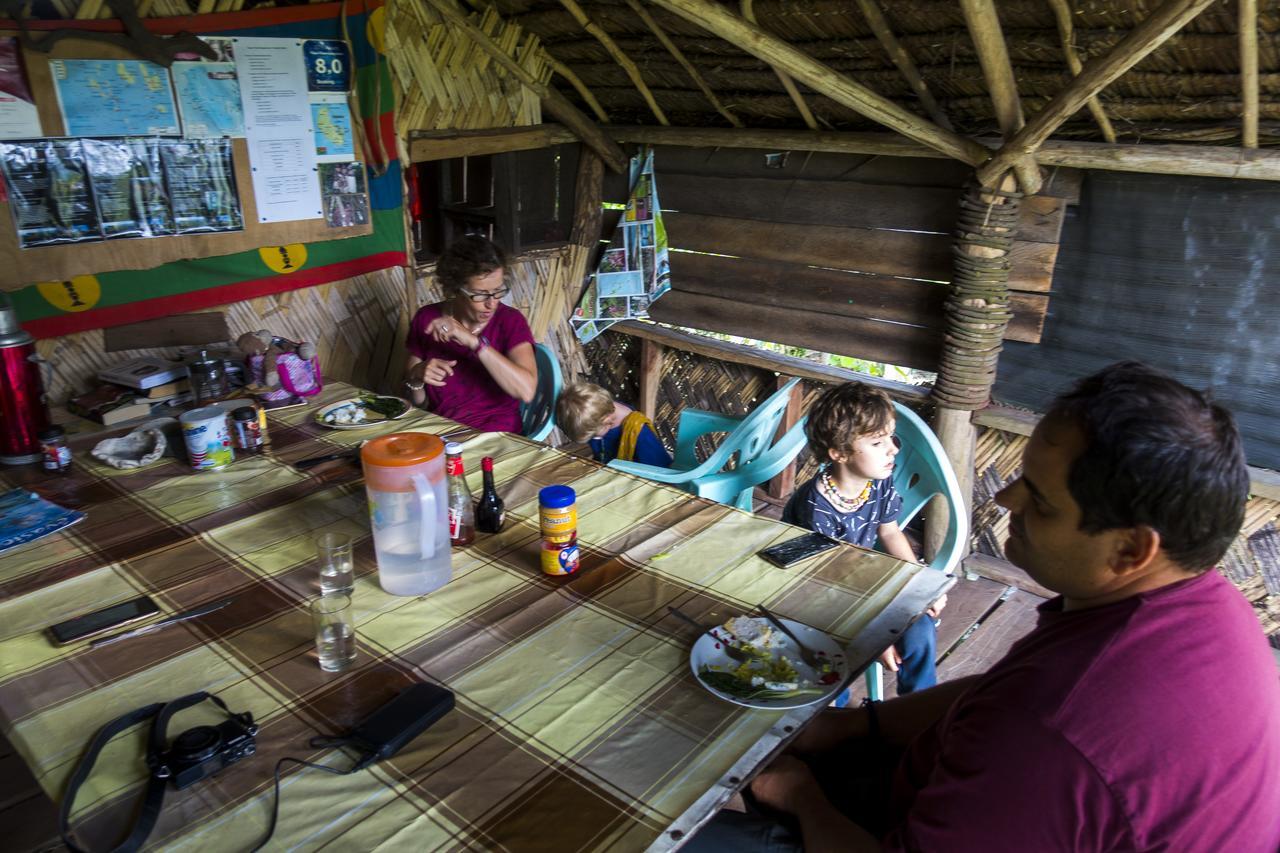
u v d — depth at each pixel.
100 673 1.24
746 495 2.45
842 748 1.40
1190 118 2.36
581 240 3.91
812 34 2.65
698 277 3.70
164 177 2.63
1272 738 0.85
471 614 1.40
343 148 3.04
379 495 1.41
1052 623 0.95
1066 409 0.91
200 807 0.99
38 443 2.00
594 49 3.28
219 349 2.69
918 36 2.47
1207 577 0.90
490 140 3.40
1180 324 2.58
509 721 1.14
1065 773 0.82
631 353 4.09
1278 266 2.38
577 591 1.47
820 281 3.34
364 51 2.99
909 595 1.47
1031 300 2.83
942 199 2.95
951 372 2.90
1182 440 0.82
